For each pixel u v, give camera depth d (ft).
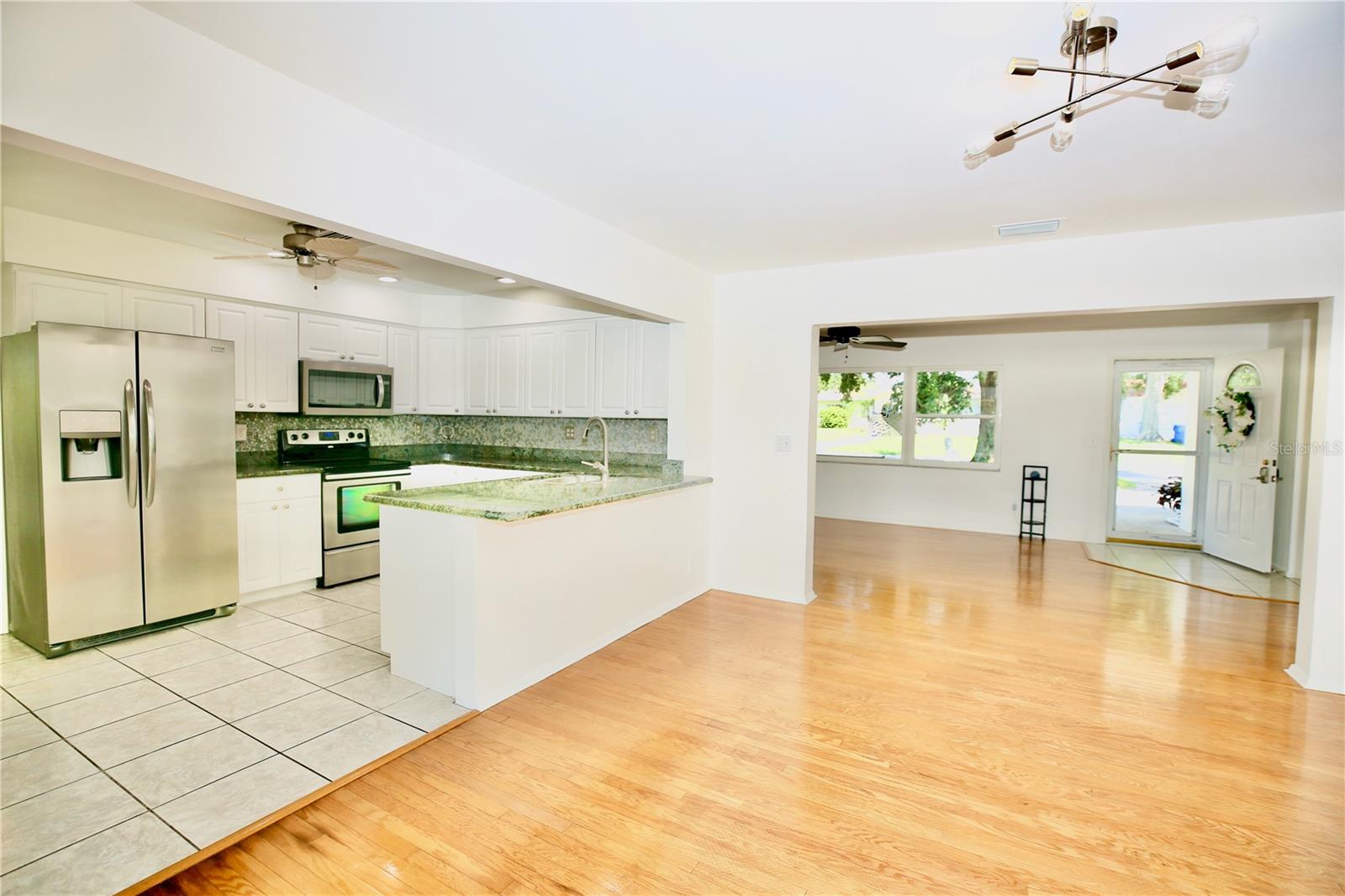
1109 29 5.07
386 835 6.73
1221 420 19.93
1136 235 11.43
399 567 10.36
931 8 5.24
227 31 5.72
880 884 6.13
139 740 8.41
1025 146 7.86
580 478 14.65
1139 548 21.63
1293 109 6.83
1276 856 6.53
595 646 11.94
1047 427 23.59
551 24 5.52
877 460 26.86
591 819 7.06
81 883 5.92
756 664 11.38
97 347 11.10
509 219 9.30
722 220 11.15
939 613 14.39
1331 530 10.31
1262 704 9.91
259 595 14.34
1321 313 10.44
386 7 5.31
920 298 13.35
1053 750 8.57
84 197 10.28
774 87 6.61
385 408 18.03
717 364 15.85
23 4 4.77
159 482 11.99
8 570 11.63
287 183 6.53
